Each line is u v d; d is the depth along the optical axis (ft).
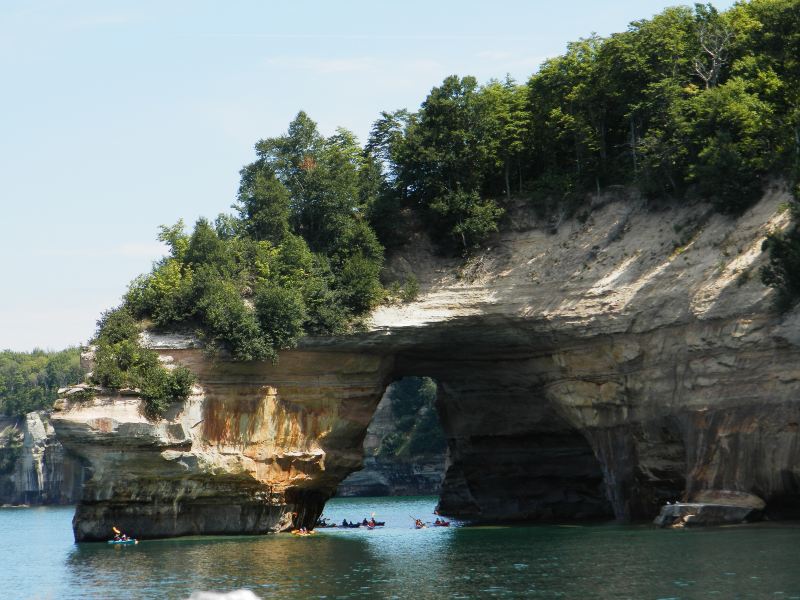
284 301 254.68
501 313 260.83
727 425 213.87
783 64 252.01
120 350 244.42
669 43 265.13
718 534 193.47
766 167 234.79
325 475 273.13
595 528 239.71
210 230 272.10
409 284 272.31
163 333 254.88
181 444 241.55
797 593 134.51
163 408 239.71
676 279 234.99
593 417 252.01
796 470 200.03
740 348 214.90
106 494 239.71
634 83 269.44
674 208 251.60
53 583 177.47
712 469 214.90
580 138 274.36
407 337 267.80
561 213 271.28
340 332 261.24
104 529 243.19
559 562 177.17
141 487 241.55
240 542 236.02
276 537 250.57
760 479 206.39
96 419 233.35
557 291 256.11
